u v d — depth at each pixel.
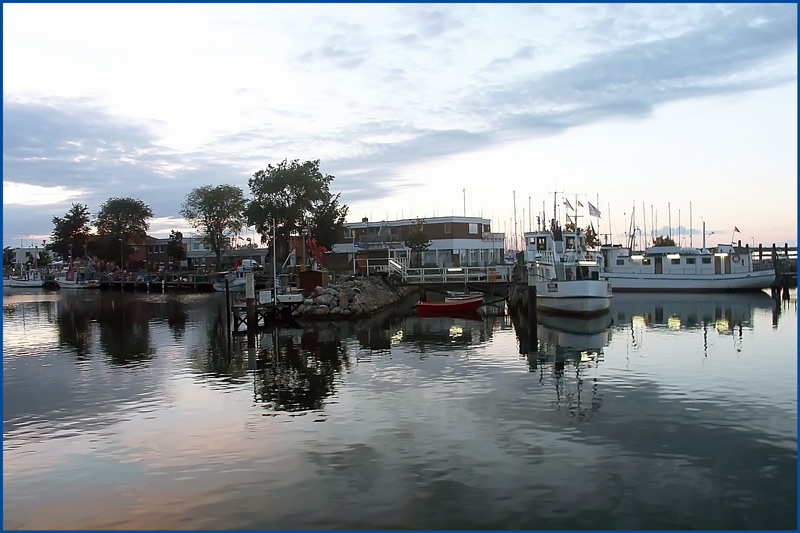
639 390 19.92
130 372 24.44
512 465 13.41
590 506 11.47
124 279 101.75
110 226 121.69
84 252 134.12
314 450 14.57
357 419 17.03
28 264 153.62
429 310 46.34
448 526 10.82
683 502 11.60
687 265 68.19
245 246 121.62
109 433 16.30
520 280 47.31
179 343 32.56
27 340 34.94
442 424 16.42
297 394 20.12
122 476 13.30
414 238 83.56
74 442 15.60
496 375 22.61
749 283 65.12
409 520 11.05
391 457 14.01
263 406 18.69
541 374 22.66
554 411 17.56
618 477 12.70
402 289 60.00
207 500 12.04
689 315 43.16
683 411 17.41
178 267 123.88
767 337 31.69
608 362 24.95
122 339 34.66
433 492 12.13
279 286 50.06
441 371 23.52
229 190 101.56
